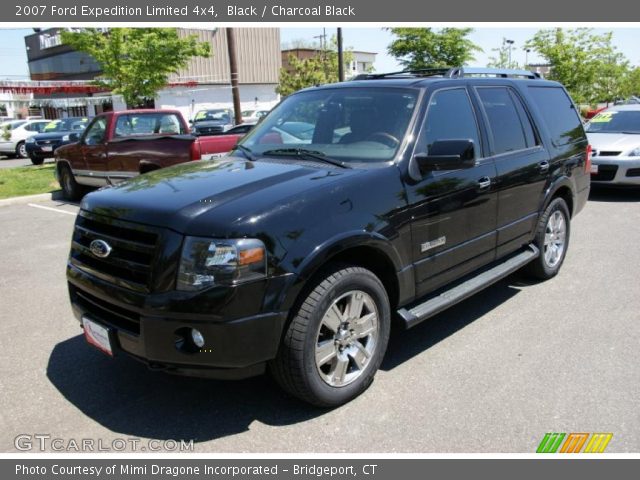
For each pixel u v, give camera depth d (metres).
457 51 19.14
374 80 4.60
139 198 3.35
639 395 3.55
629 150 9.80
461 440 3.14
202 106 41.81
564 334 4.47
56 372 3.97
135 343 3.12
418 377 3.83
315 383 3.27
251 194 3.24
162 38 15.95
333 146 4.07
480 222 4.42
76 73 46.38
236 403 3.55
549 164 5.33
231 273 2.92
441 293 4.24
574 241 7.31
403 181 3.71
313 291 3.19
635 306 5.03
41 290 5.72
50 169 16.53
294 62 42.09
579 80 21.84
